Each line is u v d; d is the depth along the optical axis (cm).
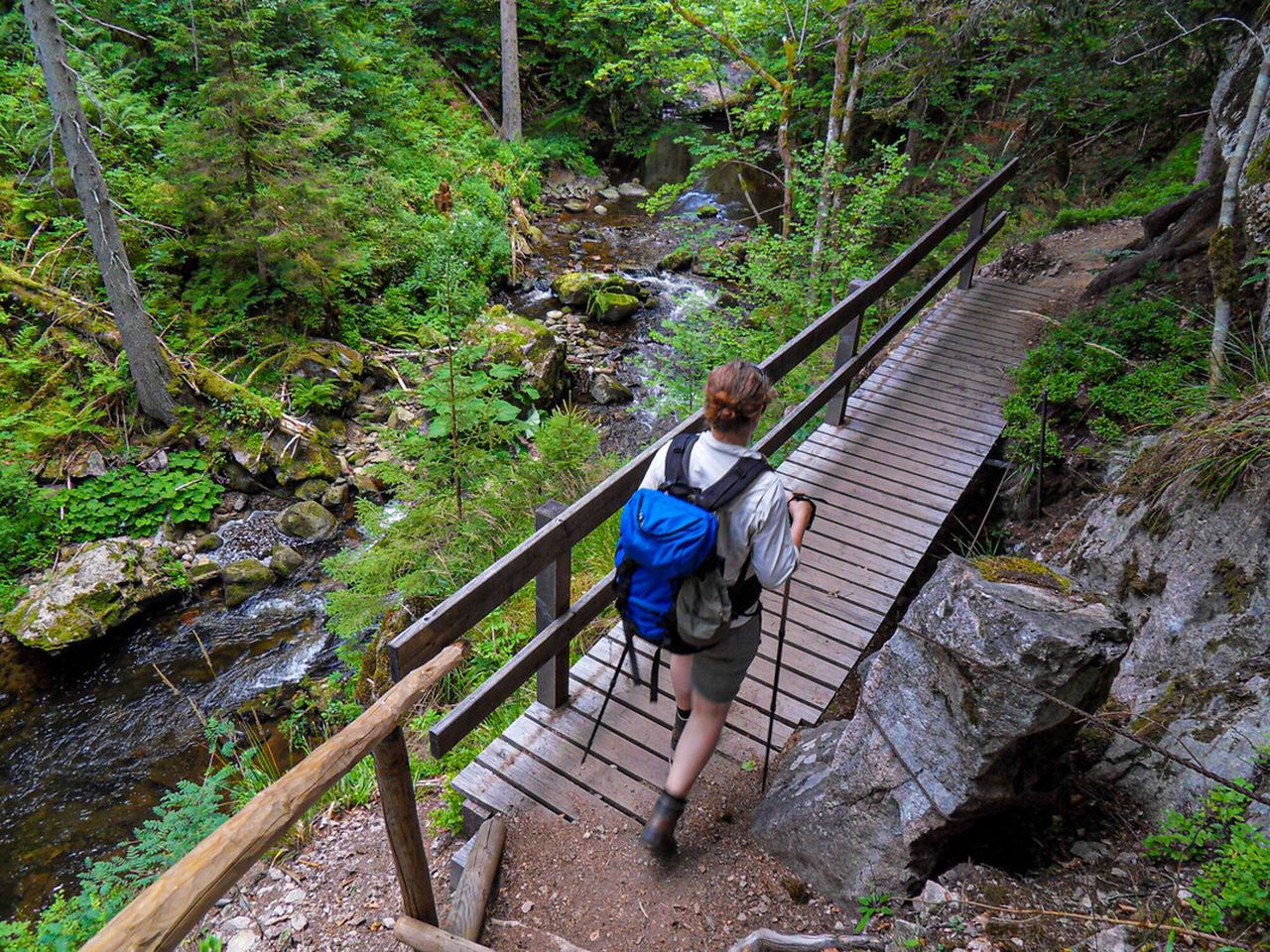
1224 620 324
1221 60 796
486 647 507
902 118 1312
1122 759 283
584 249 1595
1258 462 347
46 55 728
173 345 959
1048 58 1038
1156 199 941
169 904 153
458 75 1967
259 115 953
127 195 1018
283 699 677
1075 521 488
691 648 241
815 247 900
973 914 235
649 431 1074
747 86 1266
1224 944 211
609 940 264
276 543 858
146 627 752
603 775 321
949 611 233
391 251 1291
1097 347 571
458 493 635
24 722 650
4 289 911
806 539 466
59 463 853
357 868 357
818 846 272
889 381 657
